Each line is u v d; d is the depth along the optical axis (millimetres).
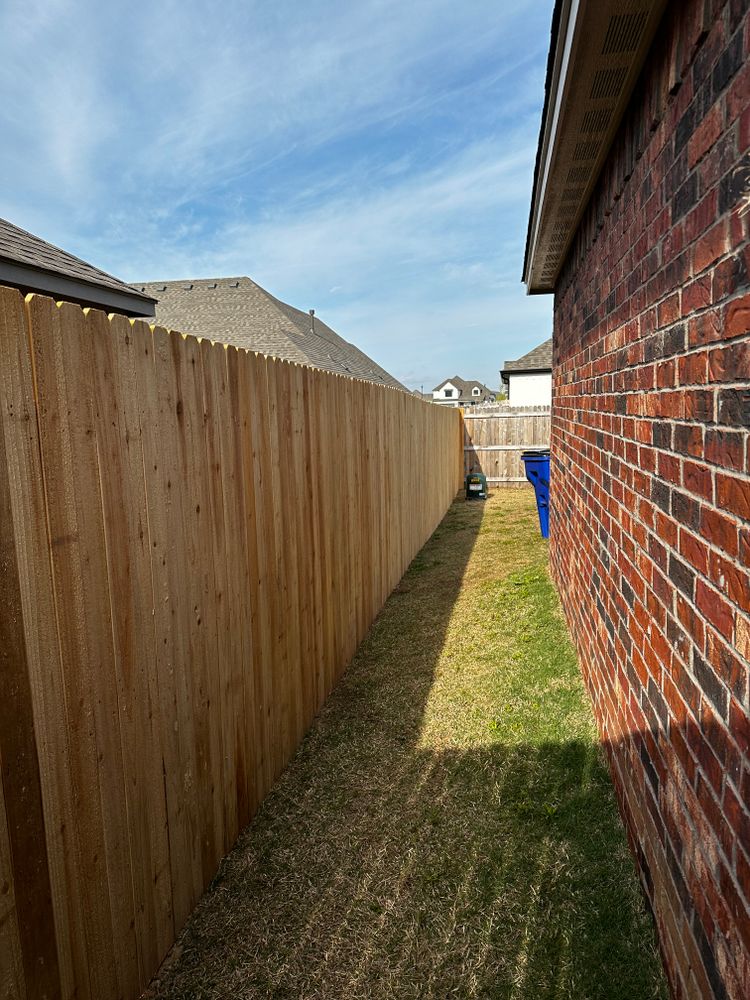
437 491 9594
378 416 5266
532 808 2674
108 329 1675
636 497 2330
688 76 1648
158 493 1931
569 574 4645
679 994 1699
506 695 3723
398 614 5359
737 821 1297
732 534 1344
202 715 2244
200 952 2023
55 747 1460
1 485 1293
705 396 1527
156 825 1934
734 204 1325
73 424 1525
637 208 2295
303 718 3379
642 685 2211
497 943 2018
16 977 1322
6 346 1312
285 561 3102
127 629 1764
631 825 2369
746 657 1261
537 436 14711
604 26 1859
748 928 1231
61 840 1483
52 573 1449
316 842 2543
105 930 1665
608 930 2031
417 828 2600
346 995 1863
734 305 1326
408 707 3666
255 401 2723
